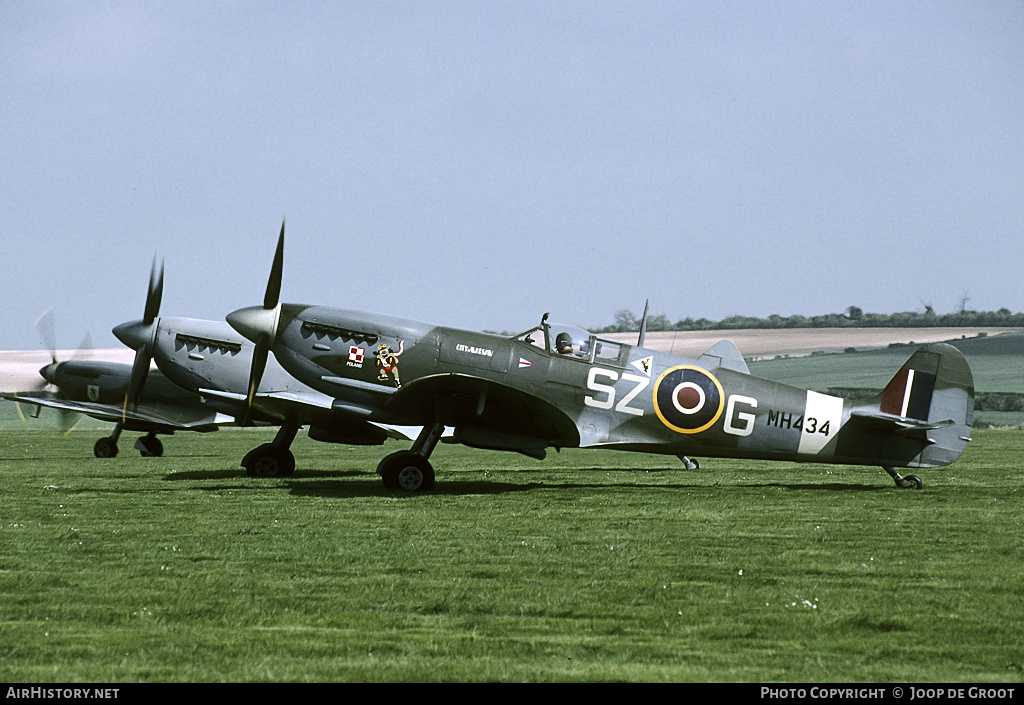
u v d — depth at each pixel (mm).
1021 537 37031
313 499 48031
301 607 25422
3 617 24328
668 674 20188
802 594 27125
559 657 21312
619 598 26609
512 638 22766
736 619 24500
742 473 68688
